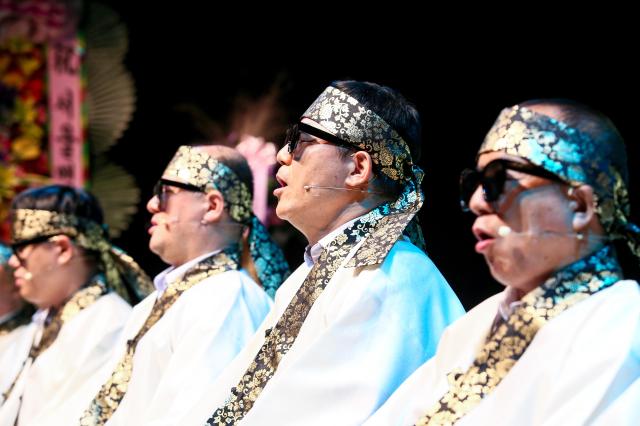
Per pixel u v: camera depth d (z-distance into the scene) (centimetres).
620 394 302
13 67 959
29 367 673
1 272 787
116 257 687
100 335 644
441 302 426
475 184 350
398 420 372
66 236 668
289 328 434
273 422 391
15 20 955
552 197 328
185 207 573
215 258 570
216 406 458
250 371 439
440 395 361
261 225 592
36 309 788
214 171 575
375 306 404
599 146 329
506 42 760
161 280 588
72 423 605
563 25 721
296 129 448
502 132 338
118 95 1019
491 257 340
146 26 1057
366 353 399
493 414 327
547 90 730
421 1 826
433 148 794
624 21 687
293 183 446
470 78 784
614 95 689
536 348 324
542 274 336
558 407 309
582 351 312
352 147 439
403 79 837
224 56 1010
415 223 462
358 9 891
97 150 1019
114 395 557
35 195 673
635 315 316
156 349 545
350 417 389
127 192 1015
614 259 334
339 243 436
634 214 663
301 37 946
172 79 1041
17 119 955
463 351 369
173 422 487
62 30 972
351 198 443
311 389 393
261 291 566
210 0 1022
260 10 984
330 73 920
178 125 1036
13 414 655
